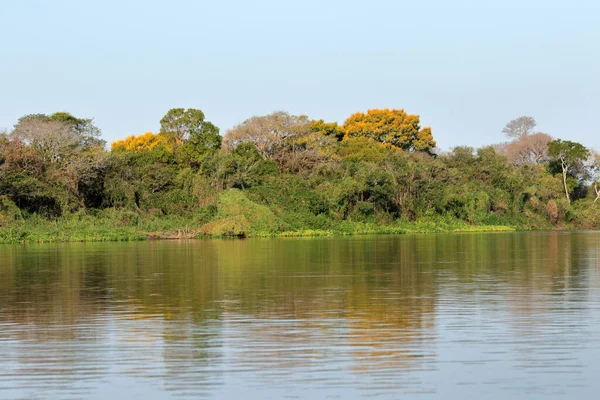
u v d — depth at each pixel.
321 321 29.75
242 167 117.56
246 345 25.53
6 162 97.94
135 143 142.62
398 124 176.75
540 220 144.00
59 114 137.25
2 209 94.88
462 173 141.88
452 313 31.41
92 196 109.44
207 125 138.12
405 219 125.94
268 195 114.81
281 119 140.75
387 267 51.59
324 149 142.12
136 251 70.00
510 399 19.81
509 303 34.00
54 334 27.48
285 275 46.25
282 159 137.38
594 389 20.53
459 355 24.02
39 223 96.56
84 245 82.06
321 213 117.06
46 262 56.62
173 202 111.81
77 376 22.00
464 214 134.12
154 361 23.53
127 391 20.62
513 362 23.14
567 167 167.88
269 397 20.00
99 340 26.44
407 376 21.77
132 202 108.25
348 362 23.23
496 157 148.00
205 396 20.14
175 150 135.25
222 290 38.94
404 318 30.28
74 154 108.69
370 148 150.38
